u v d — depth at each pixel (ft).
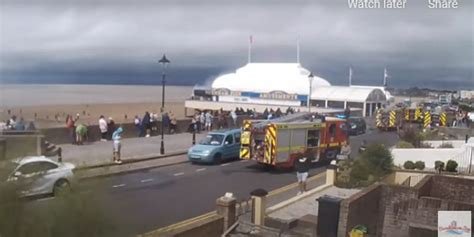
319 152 100.07
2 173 34.37
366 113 278.05
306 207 61.98
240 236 45.57
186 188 74.49
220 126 153.48
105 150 101.04
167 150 107.76
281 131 91.09
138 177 81.05
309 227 53.93
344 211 49.88
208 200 66.69
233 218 47.52
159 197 66.80
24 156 43.11
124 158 93.56
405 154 97.14
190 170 90.94
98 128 117.50
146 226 50.57
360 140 142.00
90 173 41.45
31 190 35.65
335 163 82.02
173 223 53.42
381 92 293.84
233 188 75.87
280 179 84.94
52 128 106.63
